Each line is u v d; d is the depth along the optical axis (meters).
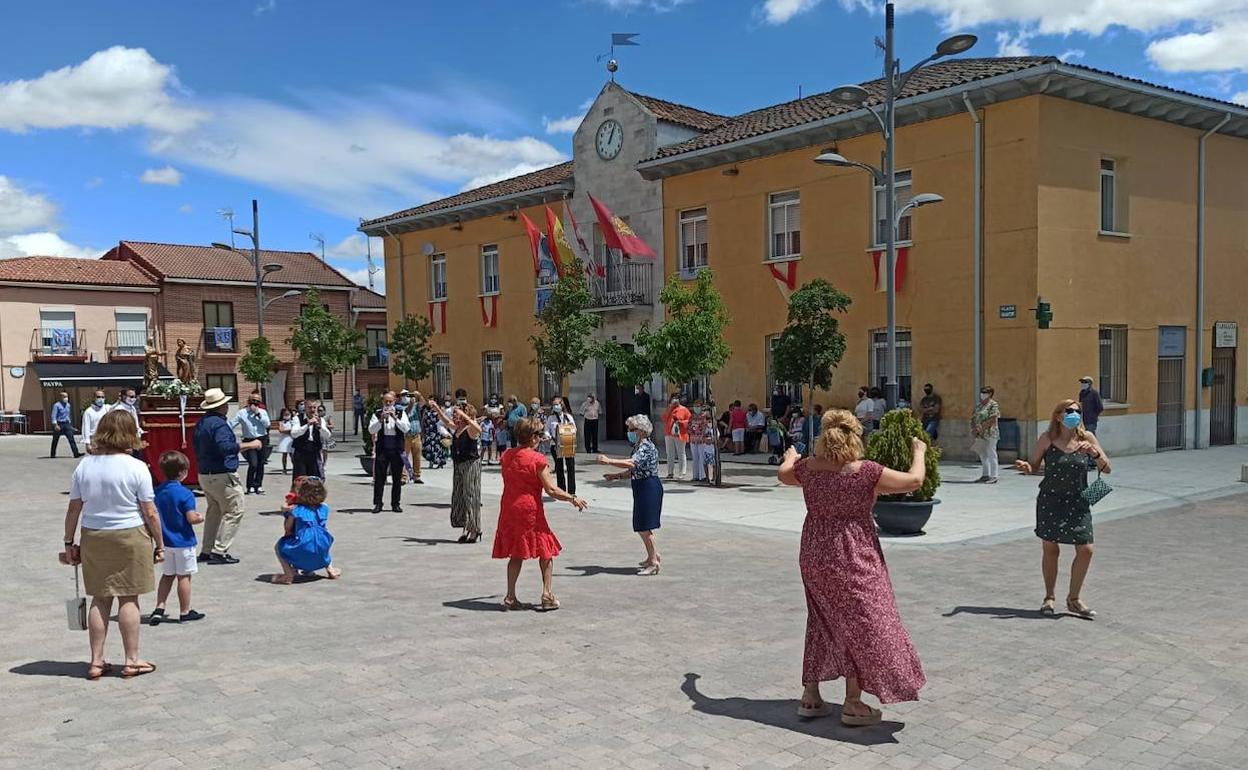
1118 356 19.55
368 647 6.48
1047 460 7.22
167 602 7.95
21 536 11.67
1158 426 20.47
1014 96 17.80
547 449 19.19
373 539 11.37
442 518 13.17
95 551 5.72
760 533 11.61
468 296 31.73
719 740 4.71
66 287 40.56
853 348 20.72
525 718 5.03
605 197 26.38
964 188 18.64
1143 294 19.72
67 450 28.42
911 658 4.74
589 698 5.36
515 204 29.47
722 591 8.30
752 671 5.88
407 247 34.31
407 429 13.83
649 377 17.39
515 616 7.40
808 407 20.53
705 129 26.05
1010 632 6.73
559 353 23.73
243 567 9.59
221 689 5.54
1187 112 19.94
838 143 20.81
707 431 16.81
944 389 19.11
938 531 11.26
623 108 25.67
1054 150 17.81
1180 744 4.63
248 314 45.50
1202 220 20.89
